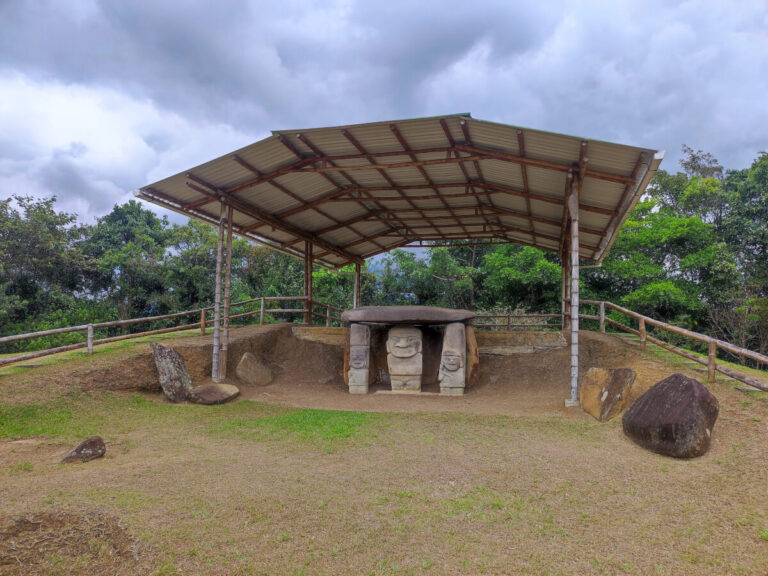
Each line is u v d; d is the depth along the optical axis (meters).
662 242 22.41
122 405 8.53
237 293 24.58
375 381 12.50
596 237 12.91
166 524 4.25
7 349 17.28
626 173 8.45
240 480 5.30
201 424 7.95
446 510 4.65
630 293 21.70
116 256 23.83
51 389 8.27
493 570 3.69
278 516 4.45
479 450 6.46
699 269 22.89
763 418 6.30
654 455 6.05
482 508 4.70
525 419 8.12
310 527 4.27
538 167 9.27
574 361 8.81
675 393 6.23
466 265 27.91
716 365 8.10
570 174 8.85
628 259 23.56
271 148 9.27
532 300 24.36
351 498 4.88
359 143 9.20
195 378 10.53
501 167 10.00
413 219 14.42
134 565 3.74
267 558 3.81
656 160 7.14
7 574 3.69
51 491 4.83
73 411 7.88
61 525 4.20
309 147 9.38
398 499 4.88
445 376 11.02
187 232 25.11
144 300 24.69
